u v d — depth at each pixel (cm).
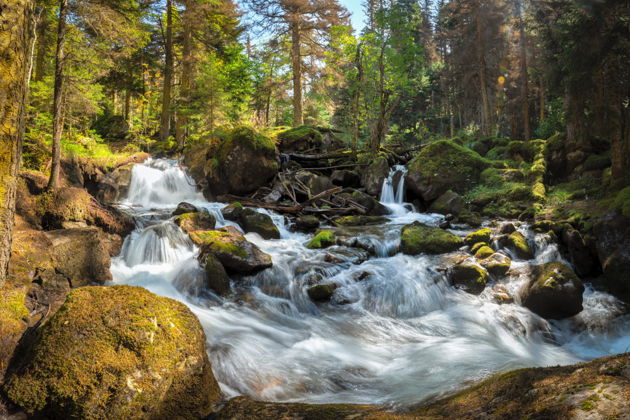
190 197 1447
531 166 1429
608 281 781
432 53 4097
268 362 497
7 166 406
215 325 586
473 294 766
